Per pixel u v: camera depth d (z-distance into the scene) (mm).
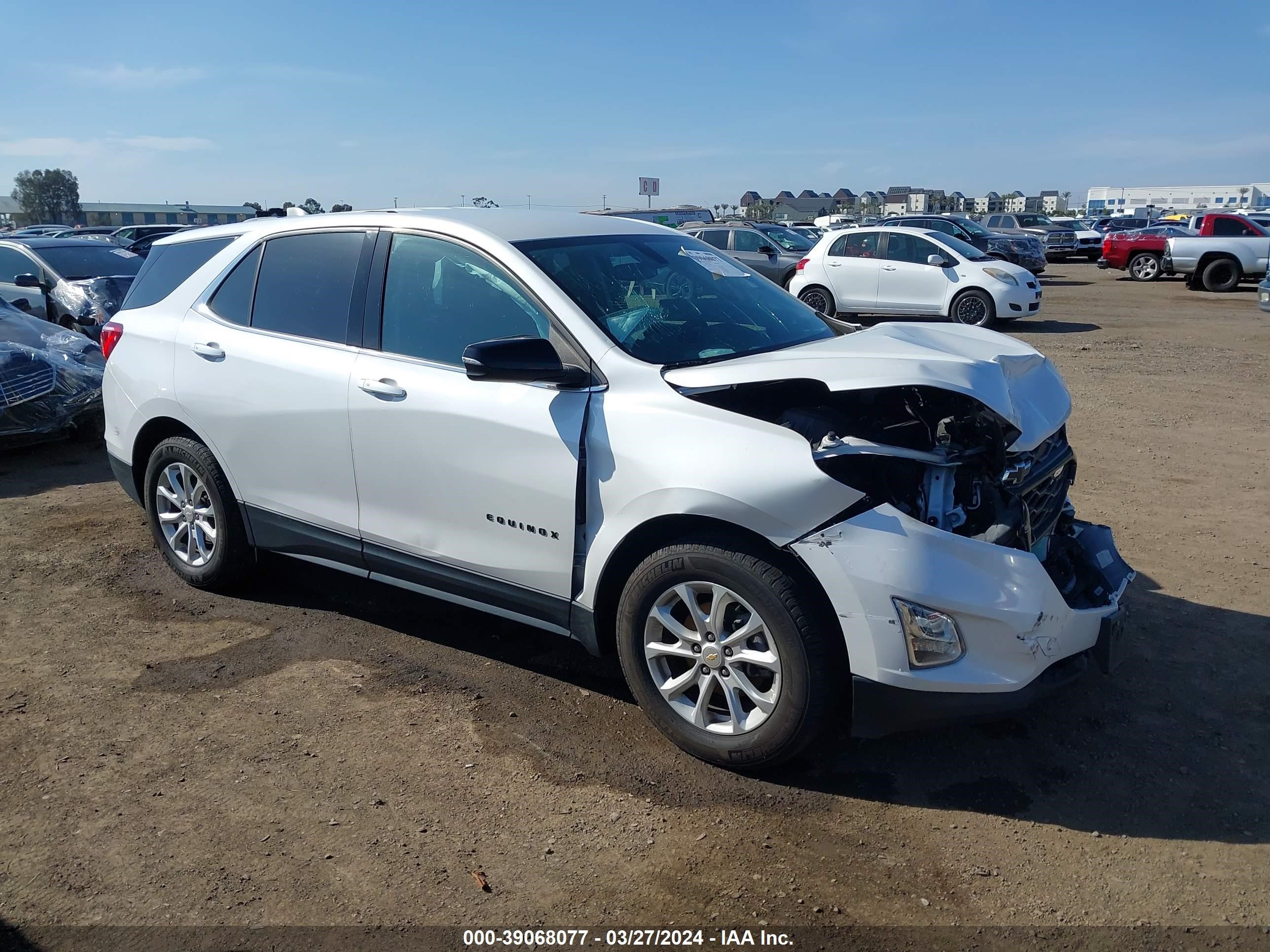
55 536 5633
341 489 4062
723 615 3199
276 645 4250
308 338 4164
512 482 3523
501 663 4094
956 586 2924
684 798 3164
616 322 3549
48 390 7508
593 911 2670
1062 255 34812
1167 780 3275
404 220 4004
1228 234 23047
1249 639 4273
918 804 3146
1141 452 7496
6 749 3422
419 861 2863
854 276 15750
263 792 3186
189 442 4609
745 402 3498
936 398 3420
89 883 2764
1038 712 3709
